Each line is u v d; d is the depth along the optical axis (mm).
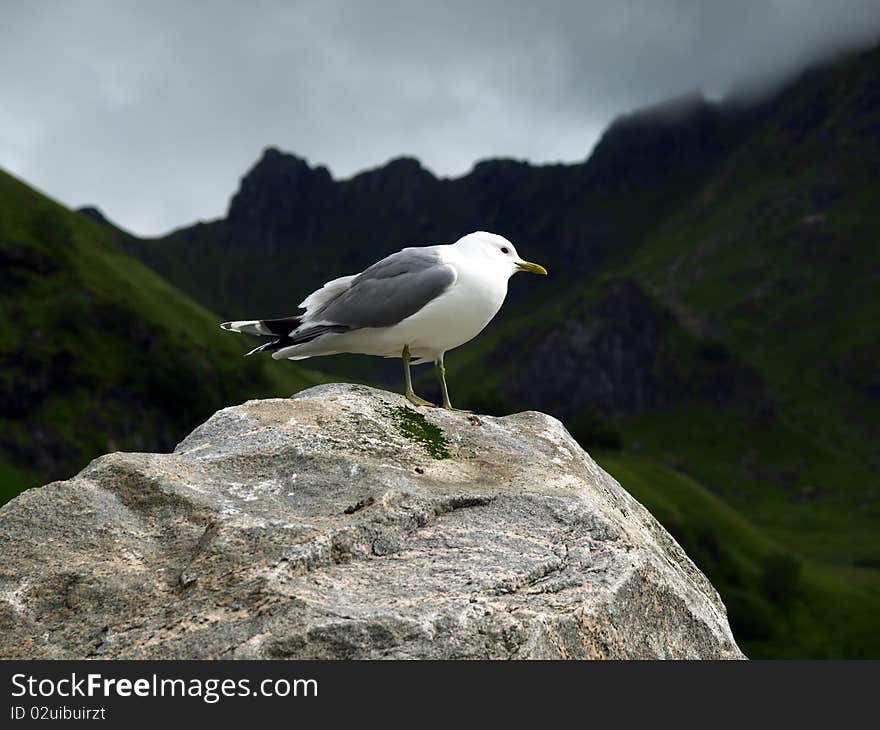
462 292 9859
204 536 7219
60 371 114438
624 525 8289
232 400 124500
